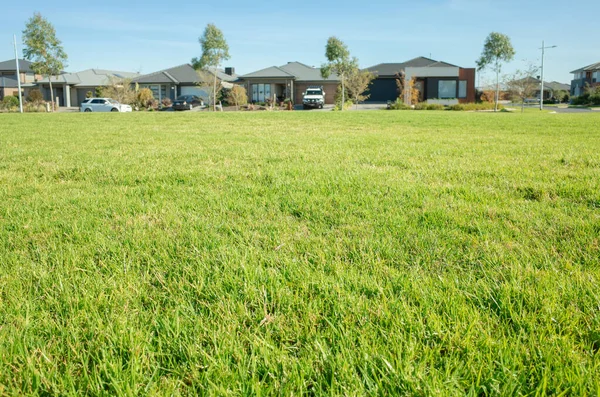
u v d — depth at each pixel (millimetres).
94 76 53938
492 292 1773
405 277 1923
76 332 1493
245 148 7121
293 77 48312
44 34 36938
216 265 2080
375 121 16172
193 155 6242
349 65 41656
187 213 3084
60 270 2061
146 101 45250
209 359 1341
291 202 3361
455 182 4176
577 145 7422
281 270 2053
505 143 7848
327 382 1255
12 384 1257
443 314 1580
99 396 1205
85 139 8945
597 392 1160
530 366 1287
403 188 3822
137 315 1637
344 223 2832
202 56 38469
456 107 39812
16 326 1568
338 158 5836
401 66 52906
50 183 4324
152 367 1329
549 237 2477
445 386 1210
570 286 1789
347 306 1660
